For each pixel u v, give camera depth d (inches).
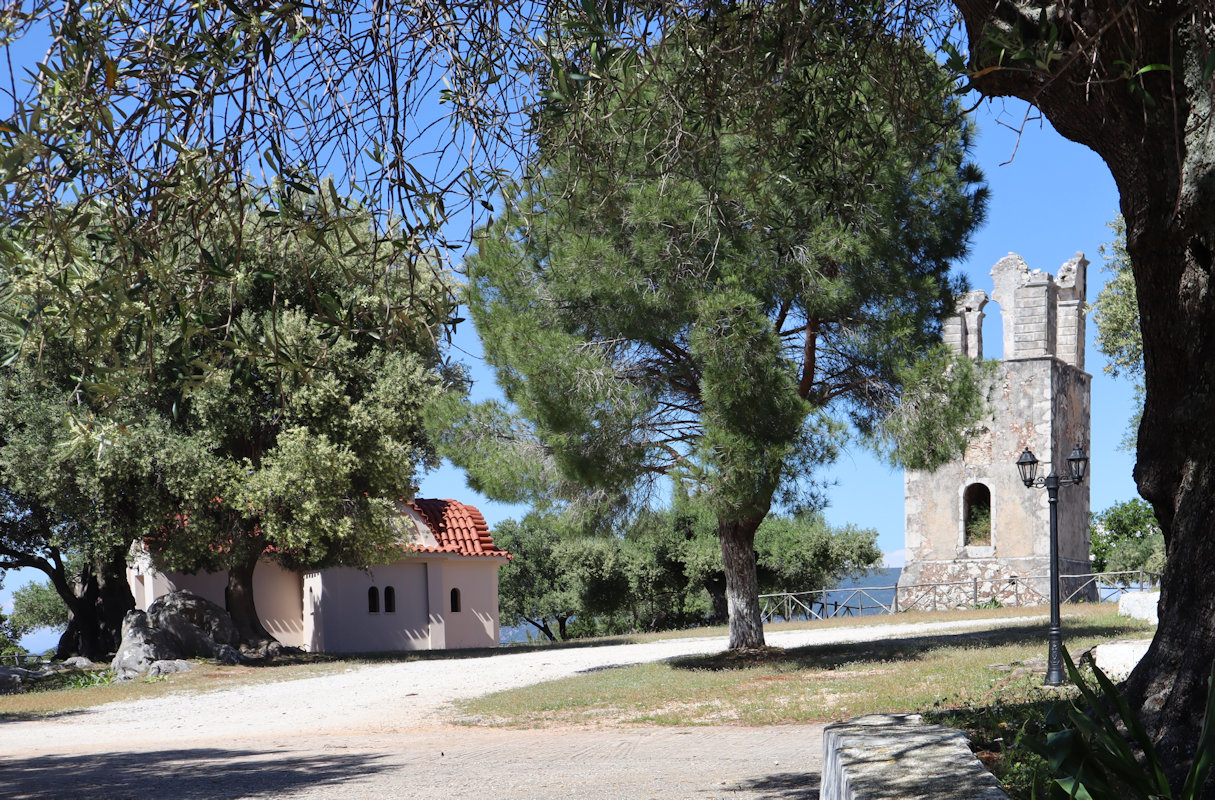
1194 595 204.5
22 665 1034.1
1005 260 1327.5
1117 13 158.6
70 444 151.6
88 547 916.6
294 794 320.8
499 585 1822.1
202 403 855.1
